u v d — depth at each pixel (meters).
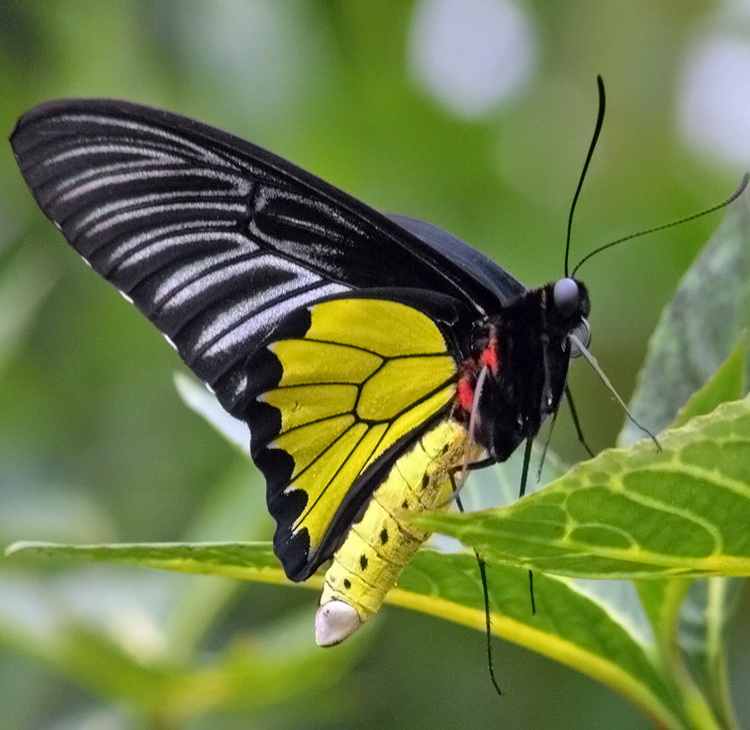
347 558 0.98
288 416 1.00
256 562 0.98
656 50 1.39
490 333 1.01
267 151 1.00
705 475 0.93
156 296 1.00
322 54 1.26
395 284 1.01
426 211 1.32
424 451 1.00
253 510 1.08
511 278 1.03
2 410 1.19
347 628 0.98
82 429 1.23
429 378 1.00
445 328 1.00
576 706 1.15
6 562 1.08
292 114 1.23
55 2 1.20
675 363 1.01
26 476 1.16
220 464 1.23
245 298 1.01
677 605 0.97
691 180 1.35
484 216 1.35
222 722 1.11
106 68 1.22
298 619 1.17
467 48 1.39
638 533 0.94
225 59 1.20
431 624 1.18
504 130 1.41
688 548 0.94
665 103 1.39
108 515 1.17
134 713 1.09
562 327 1.01
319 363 1.00
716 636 0.98
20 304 1.11
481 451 1.01
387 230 1.01
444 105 1.35
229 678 1.06
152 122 1.00
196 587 1.08
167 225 1.00
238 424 1.01
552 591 0.97
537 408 1.01
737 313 1.00
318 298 1.00
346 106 1.28
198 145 1.00
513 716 1.16
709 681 0.98
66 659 1.07
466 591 0.98
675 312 1.01
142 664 1.06
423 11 1.34
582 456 1.20
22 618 1.06
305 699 1.11
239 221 1.01
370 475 1.00
